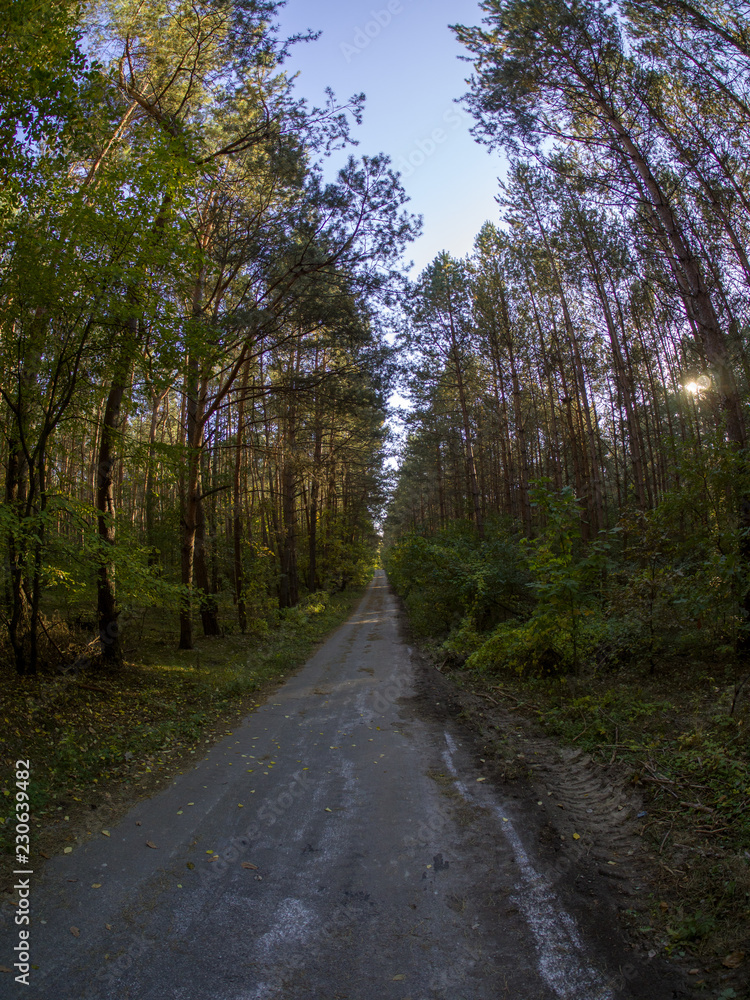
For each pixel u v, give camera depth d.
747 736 5.34
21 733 6.64
